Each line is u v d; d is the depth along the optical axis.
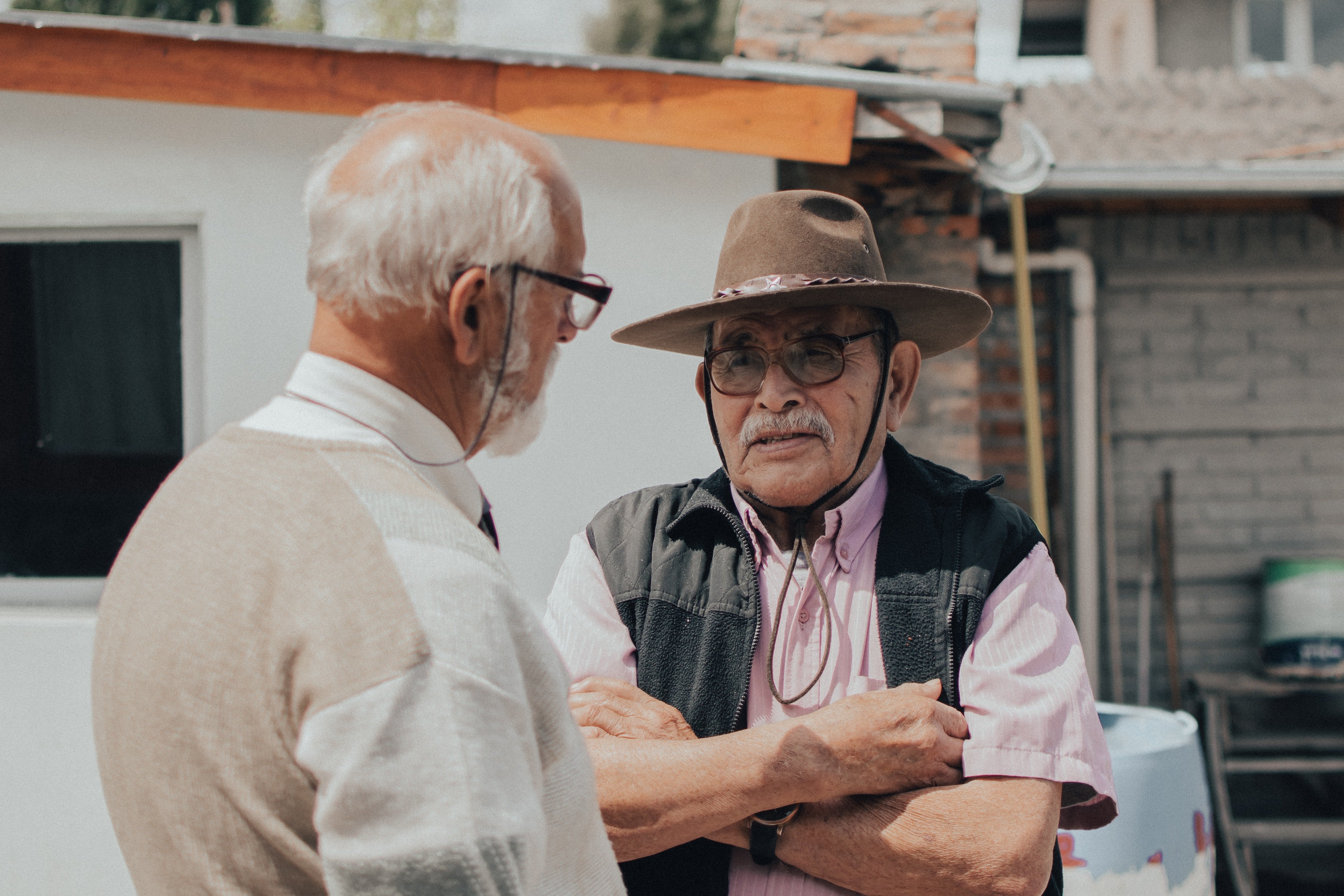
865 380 1.24
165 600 0.74
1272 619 4.04
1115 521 4.48
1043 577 1.22
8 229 2.70
